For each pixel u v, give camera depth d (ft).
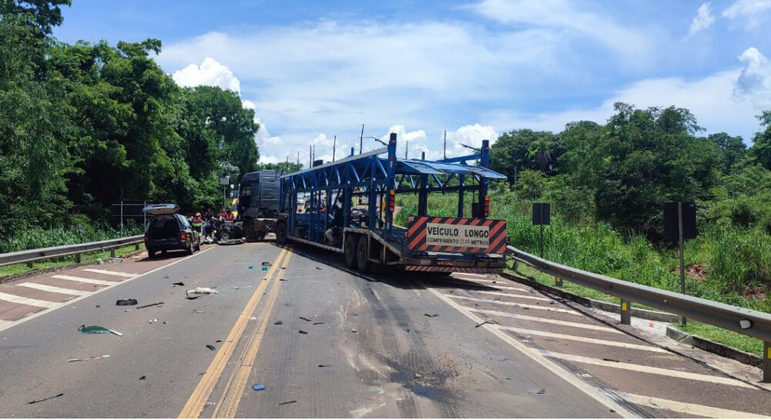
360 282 41.47
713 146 96.43
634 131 90.02
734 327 20.74
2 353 20.52
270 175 89.15
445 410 15.03
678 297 24.54
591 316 30.99
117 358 19.84
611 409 15.52
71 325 25.63
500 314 30.22
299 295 34.73
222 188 159.43
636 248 62.49
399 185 51.29
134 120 96.22
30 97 58.54
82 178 93.91
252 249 73.82
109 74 94.22
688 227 29.01
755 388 17.97
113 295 34.73
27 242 57.88
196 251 71.05
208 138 148.25
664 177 87.45
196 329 24.75
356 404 15.35
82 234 69.87
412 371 18.72
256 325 25.63
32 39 66.64
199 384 16.89
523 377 18.39
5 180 63.10
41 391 16.16
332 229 57.11
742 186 97.96
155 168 105.50
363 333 24.34
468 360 20.29
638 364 20.75
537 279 44.88
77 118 86.28
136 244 72.23
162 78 99.19
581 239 63.00
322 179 62.54
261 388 16.58
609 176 91.40
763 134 155.02
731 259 54.29
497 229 42.80
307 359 19.90
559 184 132.67
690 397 16.85
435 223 40.98
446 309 30.94
